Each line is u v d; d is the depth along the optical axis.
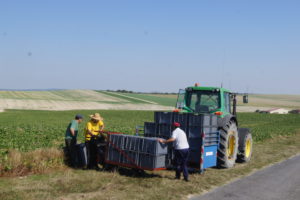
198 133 9.52
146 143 8.95
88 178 8.45
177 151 8.81
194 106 11.64
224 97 11.66
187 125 9.71
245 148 12.16
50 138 18.22
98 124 10.44
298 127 33.56
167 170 10.15
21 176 8.63
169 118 9.99
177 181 8.65
